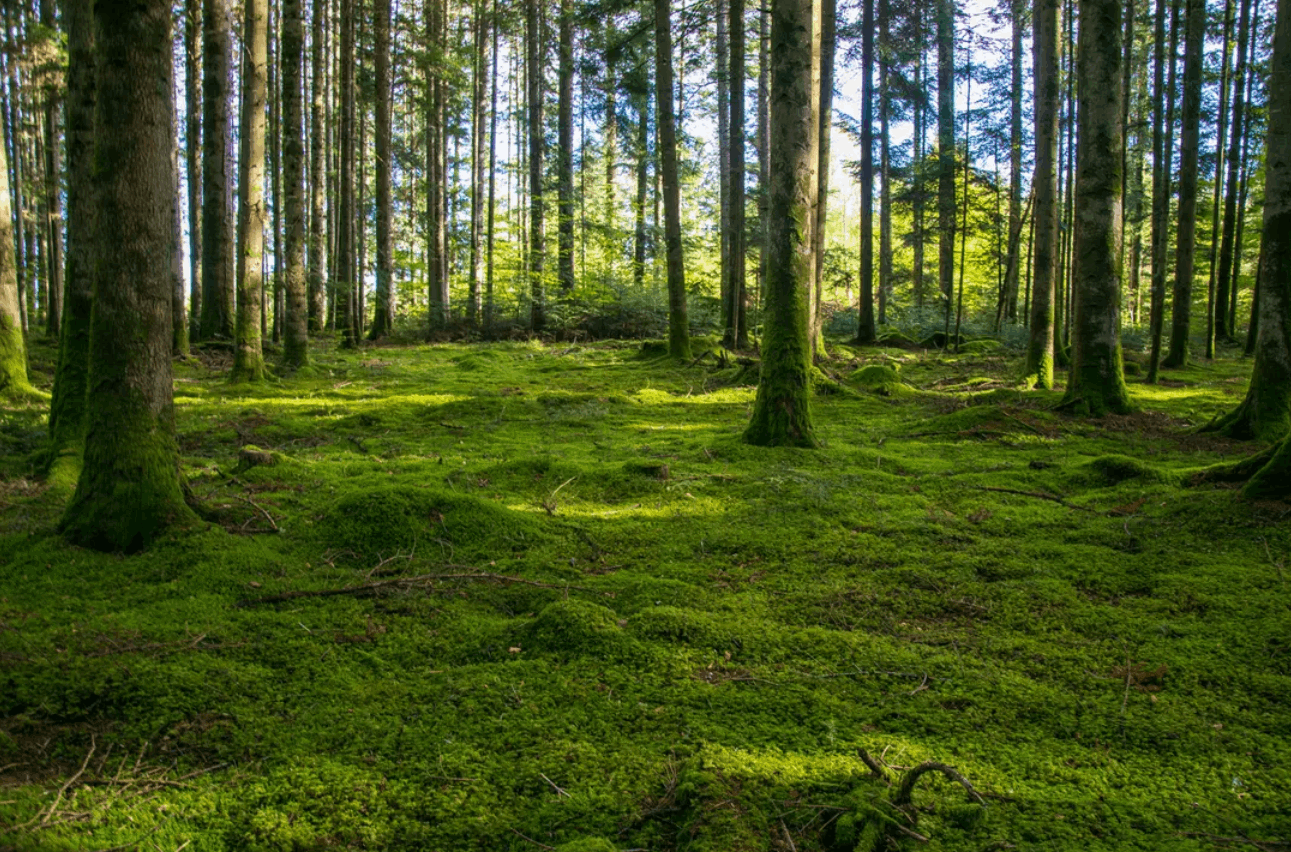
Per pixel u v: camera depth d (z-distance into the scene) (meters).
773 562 5.29
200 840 2.62
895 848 2.56
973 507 6.43
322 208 16.34
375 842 2.66
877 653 3.96
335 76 25.58
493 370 15.61
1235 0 18.48
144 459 5.17
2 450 7.63
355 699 3.54
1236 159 18.27
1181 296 15.88
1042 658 3.94
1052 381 12.60
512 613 4.54
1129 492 6.50
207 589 4.56
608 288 23.06
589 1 22.42
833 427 10.01
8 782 2.84
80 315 7.19
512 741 3.24
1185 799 2.83
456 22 31.67
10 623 4.03
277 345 18.89
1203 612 4.36
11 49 15.30
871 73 18.88
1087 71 9.64
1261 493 5.59
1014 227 22.61
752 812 2.71
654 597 4.62
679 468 7.55
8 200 9.98
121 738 3.16
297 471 7.17
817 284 15.29
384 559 5.14
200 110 22.62
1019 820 2.71
